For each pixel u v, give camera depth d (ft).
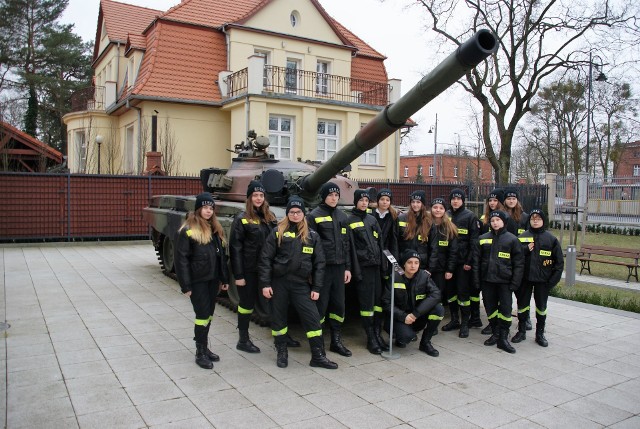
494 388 16.39
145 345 19.92
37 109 109.29
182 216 28.30
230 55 65.72
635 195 53.98
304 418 13.93
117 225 51.37
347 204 28.60
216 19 68.28
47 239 48.73
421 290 19.74
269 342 20.79
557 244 20.80
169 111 62.95
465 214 22.72
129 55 69.97
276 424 13.55
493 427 13.65
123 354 18.83
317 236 18.12
